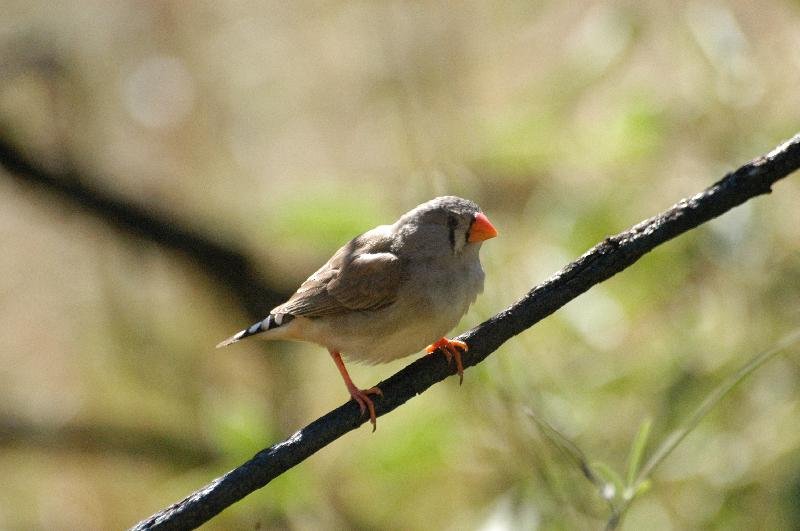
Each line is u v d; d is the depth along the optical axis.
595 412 9.80
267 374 14.28
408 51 12.74
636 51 10.45
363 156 14.36
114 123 15.44
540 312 6.44
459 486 10.94
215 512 6.06
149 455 14.33
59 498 14.57
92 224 15.13
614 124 9.87
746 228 8.97
